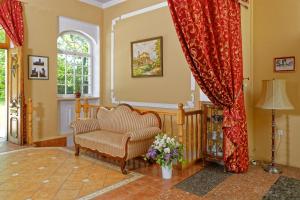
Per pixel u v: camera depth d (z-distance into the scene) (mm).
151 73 5262
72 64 6125
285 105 3293
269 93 3400
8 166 3598
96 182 3049
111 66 6223
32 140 5051
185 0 2607
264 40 3918
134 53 5594
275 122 3850
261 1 3939
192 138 3752
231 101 3311
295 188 2900
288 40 3693
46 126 5348
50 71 5391
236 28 3406
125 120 4184
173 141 3262
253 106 4027
